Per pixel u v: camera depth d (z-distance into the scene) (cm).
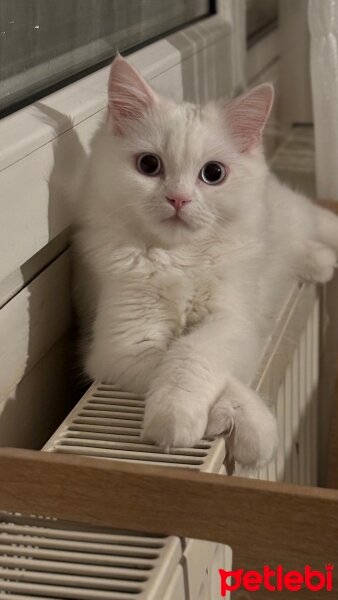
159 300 54
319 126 74
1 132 46
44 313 54
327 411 86
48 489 37
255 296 58
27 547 36
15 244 46
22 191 46
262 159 59
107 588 33
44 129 49
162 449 42
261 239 58
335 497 34
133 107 55
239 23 85
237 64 86
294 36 105
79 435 44
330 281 80
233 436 45
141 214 53
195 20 80
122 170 53
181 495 36
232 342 52
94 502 37
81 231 56
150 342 53
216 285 55
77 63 60
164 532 36
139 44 68
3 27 49
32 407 54
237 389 48
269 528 35
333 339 83
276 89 104
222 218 55
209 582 42
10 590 33
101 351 53
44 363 56
